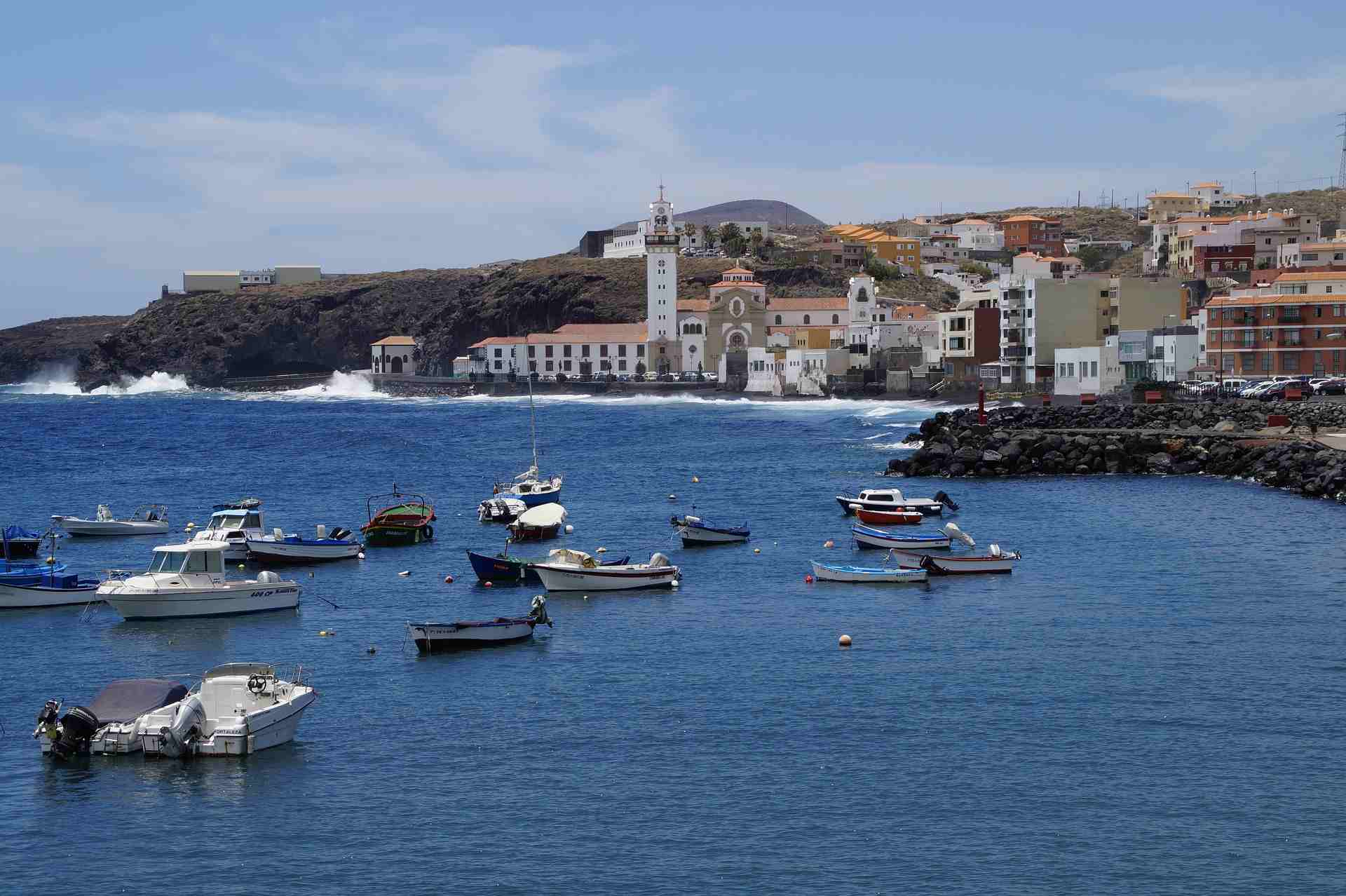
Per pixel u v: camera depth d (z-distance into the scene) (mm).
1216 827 46594
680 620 76625
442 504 129125
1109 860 44312
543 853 45219
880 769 52062
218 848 45750
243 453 189625
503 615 78812
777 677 64375
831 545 101875
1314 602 77375
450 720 58250
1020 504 118125
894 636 71938
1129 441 142875
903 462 143875
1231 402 172375
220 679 56125
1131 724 56719
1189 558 90875
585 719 58219
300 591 84000
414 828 47188
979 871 43688
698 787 50562
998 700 60188
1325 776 50781
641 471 154250
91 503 132250
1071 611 76812
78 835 46750
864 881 43125
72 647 71188
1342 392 182125
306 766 52750
